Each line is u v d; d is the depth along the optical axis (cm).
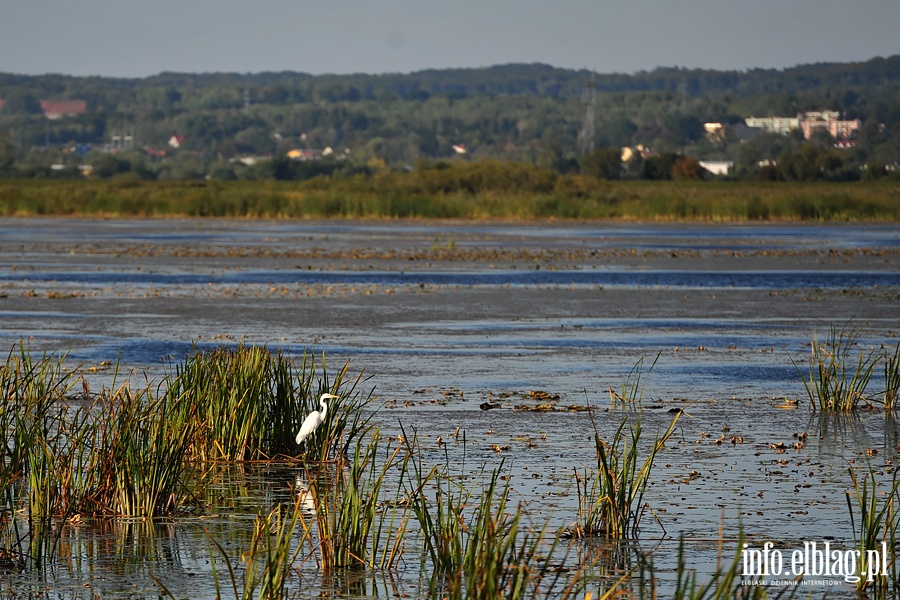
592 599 3005
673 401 5781
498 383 6241
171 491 3831
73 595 3061
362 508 3522
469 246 17488
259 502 3928
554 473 4288
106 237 19238
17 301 9962
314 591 3078
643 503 3903
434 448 4688
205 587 3123
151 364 6712
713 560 3341
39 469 3831
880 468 4412
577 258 15225
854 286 11875
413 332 8250
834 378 5991
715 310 9744
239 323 8656
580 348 7562
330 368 6638
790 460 4544
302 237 19475
